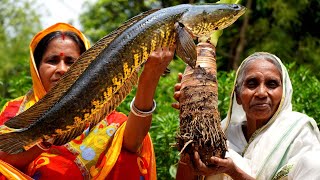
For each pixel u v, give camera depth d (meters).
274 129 3.89
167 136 5.08
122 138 3.62
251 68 3.93
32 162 3.59
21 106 3.79
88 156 3.64
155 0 11.41
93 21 11.57
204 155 3.50
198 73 3.57
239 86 4.00
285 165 3.77
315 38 11.49
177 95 3.64
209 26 3.20
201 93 3.54
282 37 11.35
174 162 5.13
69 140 3.18
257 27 11.45
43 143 3.40
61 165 3.60
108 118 3.78
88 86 3.12
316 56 11.34
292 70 6.78
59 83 3.17
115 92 3.17
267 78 3.89
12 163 3.44
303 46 11.40
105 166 3.62
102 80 3.13
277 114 3.93
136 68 3.18
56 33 3.78
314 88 5.59
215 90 3.57
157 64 3.21
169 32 3.18
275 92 3.89
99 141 3.68
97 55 3.17
